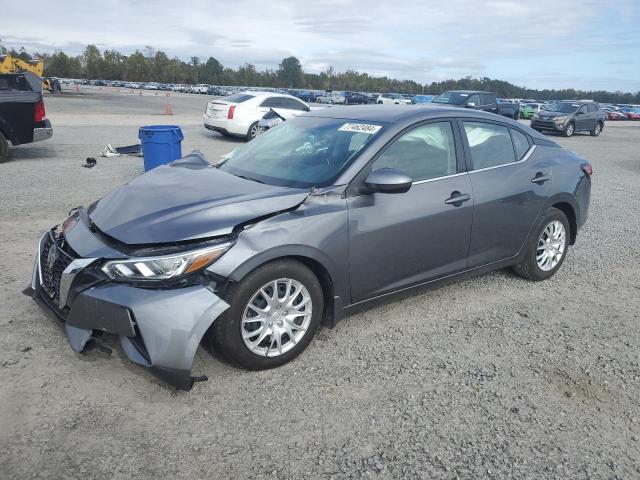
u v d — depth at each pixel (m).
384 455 2.67
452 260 4.22
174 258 2.92
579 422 3.01
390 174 3.43
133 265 2.91
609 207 8.97
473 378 3.41
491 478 2.55
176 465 2.53
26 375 3.14
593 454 2.75
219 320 3.06
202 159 4.51
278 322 3.32
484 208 4.30
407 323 4.15
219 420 2.87
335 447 2.71
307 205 3.39
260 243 3.11
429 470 2.58
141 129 8.99
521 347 3.86
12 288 4.33
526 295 4.85
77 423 2.77
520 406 3.13
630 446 2.83
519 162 4.71
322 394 3.15
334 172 3.65
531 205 4.71
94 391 3.04
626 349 3.90
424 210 3.88
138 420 2.83
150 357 2.83
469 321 4.24
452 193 4.07
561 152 5.22
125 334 2.85
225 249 3.02
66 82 103.50
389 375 3.39
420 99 38.88
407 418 2.96
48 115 21.64
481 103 22.25
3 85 10.60
